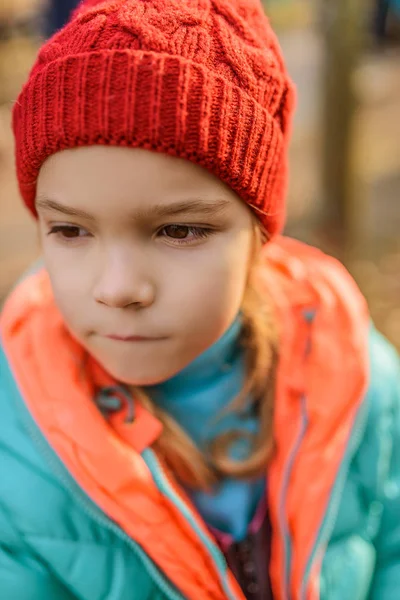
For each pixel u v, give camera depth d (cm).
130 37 80
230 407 103
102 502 89
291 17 779
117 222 79
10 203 398
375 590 112
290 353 109
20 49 601
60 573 91
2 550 90
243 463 102
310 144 457
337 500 103
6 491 91
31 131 82
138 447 93
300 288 116
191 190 80
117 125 77
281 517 100
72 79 79
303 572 97
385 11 660
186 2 85
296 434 104
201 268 83
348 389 106
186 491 100
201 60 81
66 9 379
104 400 95
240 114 84
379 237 354
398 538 113
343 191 317
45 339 98
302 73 579
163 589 91
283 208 101
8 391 97
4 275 313
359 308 117
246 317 105
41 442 92
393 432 114
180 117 78
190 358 87
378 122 514
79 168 78
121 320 82
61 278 84
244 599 93
